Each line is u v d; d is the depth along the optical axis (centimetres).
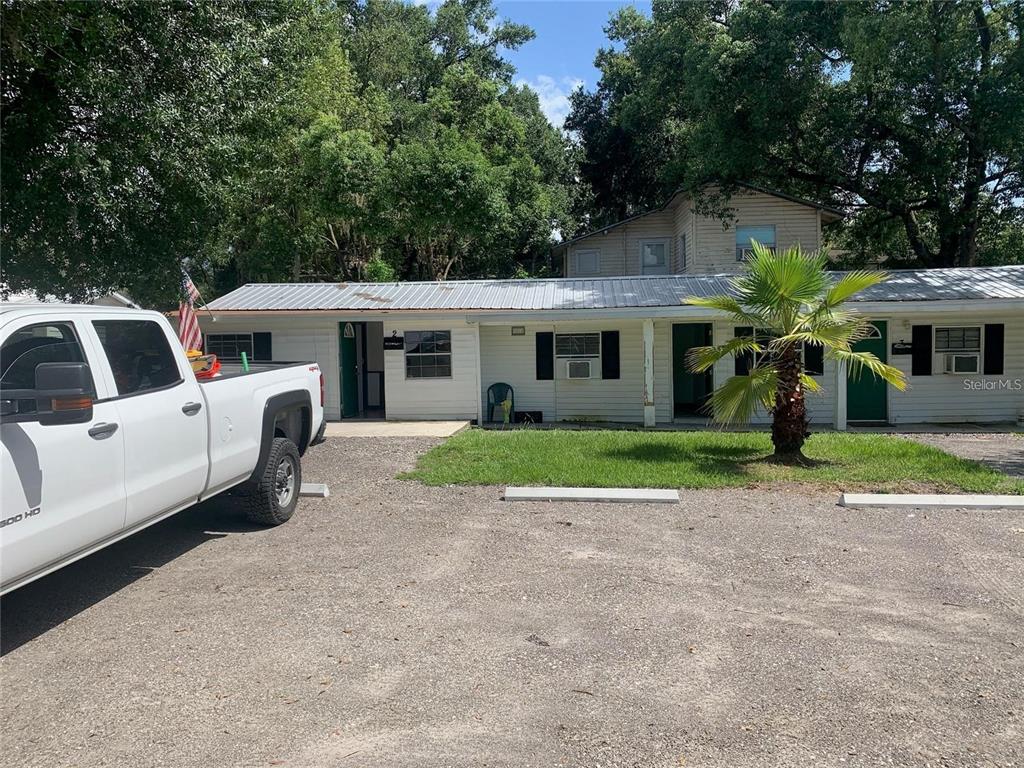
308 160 2138
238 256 2423
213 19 848
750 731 346
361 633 457
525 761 323
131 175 827
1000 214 2153
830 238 2698
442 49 3209
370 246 2611
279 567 581
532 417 1658
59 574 564
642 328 1627
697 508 768
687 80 1984
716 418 1006
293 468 730
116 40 784
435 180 2175
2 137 766
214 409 591
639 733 345
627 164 3078
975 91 1712
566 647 437
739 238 2105
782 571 572
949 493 823
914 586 539
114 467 468
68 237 860
